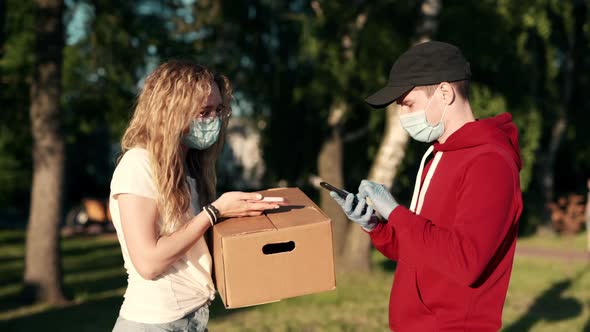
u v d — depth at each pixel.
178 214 2.23
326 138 13.55
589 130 20.39
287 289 2.24
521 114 14.57
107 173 30.06
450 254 2.03
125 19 11.03
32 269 9.23
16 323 7.77
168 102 2.23
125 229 2.17
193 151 2.54
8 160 19.80
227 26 14.11
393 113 10.98
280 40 14.80
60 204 9.38
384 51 11.97
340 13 11.66
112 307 8.84
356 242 11.79
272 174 17.64
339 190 2.35
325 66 12.03
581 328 7.25
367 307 8.65
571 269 12.70
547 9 15.91
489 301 2.22
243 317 7.86
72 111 12.69
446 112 2.32
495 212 2.05
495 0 12.89
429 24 11.05
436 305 2.26
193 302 2.30
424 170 2.51
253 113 16.59
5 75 11.85
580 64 19.47
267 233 2.20
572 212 19.80
